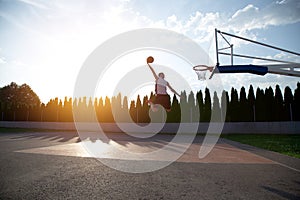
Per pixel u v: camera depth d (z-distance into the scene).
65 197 3.46
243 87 21.12
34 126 30.09
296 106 18.41
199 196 3.47
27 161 6.70
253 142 12.77
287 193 3.61
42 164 6.23
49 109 30.47
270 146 10.62
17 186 4.07
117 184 4.21
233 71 14.42
